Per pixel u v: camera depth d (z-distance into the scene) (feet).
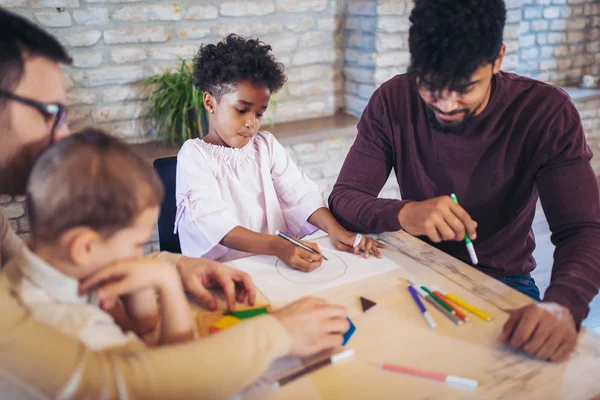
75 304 2.09
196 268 3.04
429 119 3.73
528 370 2.33
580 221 3.35
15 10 6.99
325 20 8.98
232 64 4.12
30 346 1.81
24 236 7.47
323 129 8.75
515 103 3.62
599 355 2.45
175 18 7.90
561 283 2.81
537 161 3.62
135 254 2.27
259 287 3.08
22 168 2.27
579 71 11.10
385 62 8.66
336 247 3.63
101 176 1.94
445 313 2.77
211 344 2.09
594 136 10.53
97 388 1.85
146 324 2.61
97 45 7.61
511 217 3.94
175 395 1.94
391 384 2.25
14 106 2.11
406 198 4.31
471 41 2.76
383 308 2.84
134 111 8.12
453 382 2.24
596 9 10.67
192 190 4.14
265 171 4.56
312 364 2.37
